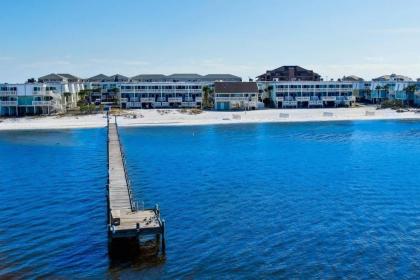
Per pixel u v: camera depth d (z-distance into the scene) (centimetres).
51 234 4384
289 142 10769
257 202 5456
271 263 3662
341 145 10244
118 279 3406
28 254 3884
